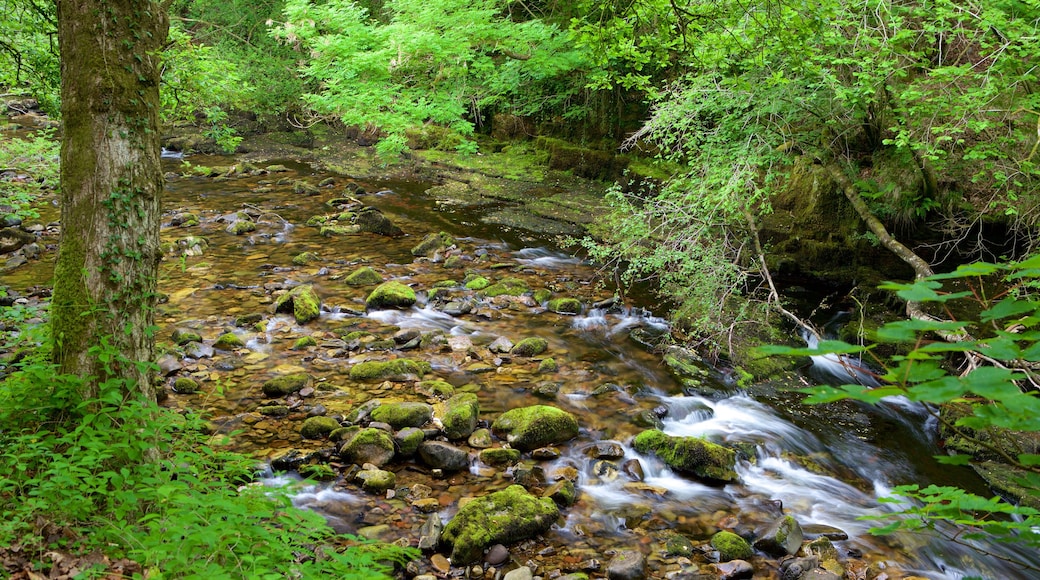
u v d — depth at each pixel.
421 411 6.40
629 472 6.08
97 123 4.25
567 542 5.12
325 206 14.43
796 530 5.23
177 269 10.56
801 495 5.93
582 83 15.42
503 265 11.26
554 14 16.34
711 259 8.34
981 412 1.25
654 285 10.65
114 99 4.25
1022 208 8.16
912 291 1.22
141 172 4.39
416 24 11.69
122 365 4.39
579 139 16.75
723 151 8.65
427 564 4.76
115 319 4.35
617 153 15.54
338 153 19.06
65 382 4.25
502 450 6.09
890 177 9.30
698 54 6.95
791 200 10.73
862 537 5.37
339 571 3.77
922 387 1.11
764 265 8.54
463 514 5.07
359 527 5.07
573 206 13.95
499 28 12.45
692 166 8.93
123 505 3.70
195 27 22.11
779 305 8.18
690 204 8.80
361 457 5.85
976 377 1.10
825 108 8.64
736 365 8.12
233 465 4.67
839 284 9.95
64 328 4.30
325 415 6.55
